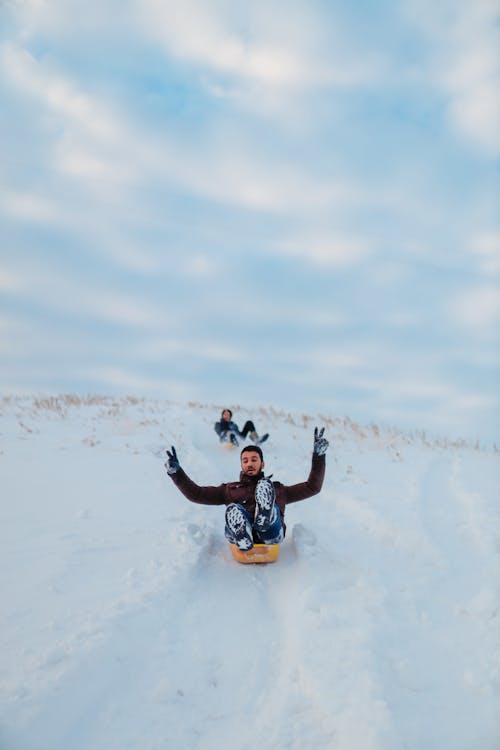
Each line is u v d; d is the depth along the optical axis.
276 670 4.12
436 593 5.21
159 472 9.80
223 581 5.57
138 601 4.74
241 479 6.32
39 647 4.07
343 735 3.36
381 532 6.76
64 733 3.35
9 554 5.83
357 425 16.34
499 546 6.23
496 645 4.29
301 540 6.30
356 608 4.79
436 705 3.66
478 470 10.66
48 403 16.66
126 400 19.33
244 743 3.41
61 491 8.29
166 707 3.71
